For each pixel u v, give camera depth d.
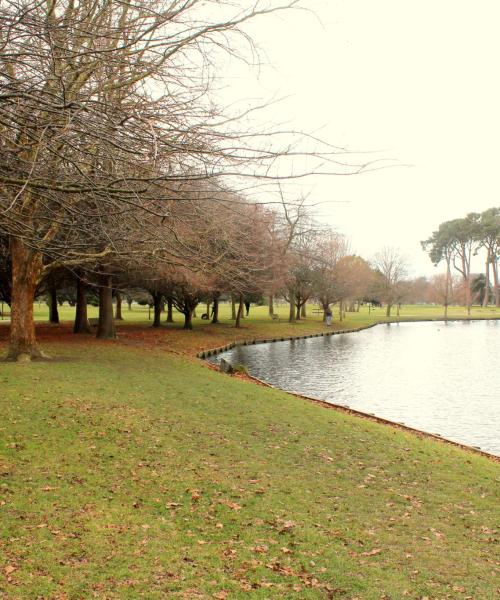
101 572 5.46
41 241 5.54
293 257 26.05
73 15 4.92
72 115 3.80
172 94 5.05
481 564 6.44
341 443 11.30
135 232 6.38
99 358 19.83
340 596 5.45
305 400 16.94
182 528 6.68
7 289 28.00
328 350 37.41
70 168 4.91
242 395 15.31
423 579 5.96
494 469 10.53
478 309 113.69
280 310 85.62
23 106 3.98
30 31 3.98
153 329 40.50
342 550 6.46
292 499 7.96
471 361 32.12
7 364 16.36
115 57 4.39
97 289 31.16
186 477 8.37
